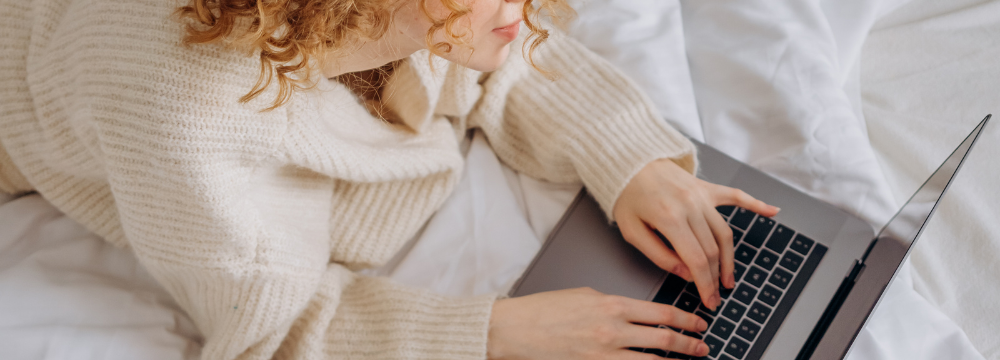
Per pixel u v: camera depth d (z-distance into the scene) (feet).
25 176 2.23
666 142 2.30
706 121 2.61
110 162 1.72
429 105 2.20
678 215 2.13
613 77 2.44
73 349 2.05
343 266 2.35
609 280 2.22
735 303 2.10
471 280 2.35
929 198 1.98
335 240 2.31
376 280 2.22
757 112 2.56
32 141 2.03
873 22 2.78
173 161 1.64
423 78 2.08
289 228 2.00
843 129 2.46
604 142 2.31
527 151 2.57
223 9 1.43
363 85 2.19
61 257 2.30
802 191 2.35
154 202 1.77
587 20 2.73
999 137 2.47
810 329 2.03
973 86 2.57
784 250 2.17
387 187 2.35
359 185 2.33
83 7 1.71
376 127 2.22
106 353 2.08
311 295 2.07
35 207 2.40
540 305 2.08
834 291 2.09
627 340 2.00
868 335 2.19
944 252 2.37
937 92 2.60
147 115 1.60
